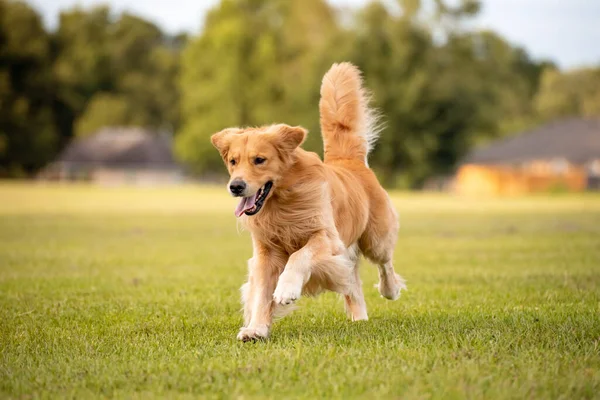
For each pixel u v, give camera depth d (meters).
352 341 5.54
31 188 56.81
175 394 4.15
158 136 86.62
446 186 61.06
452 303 7.62
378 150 56.81
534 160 64.38
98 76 86.06
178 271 10.87
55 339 5.86
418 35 57.56
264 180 5.95
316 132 55.19
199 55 66.94
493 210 29.30
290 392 4.15
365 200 6.98
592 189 59.16
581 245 14.16
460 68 59.66
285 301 5.55
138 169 81.56
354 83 7.57
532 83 90.94
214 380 4.43
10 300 8.02
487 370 4.50
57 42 83.88
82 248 14.39
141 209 29.33
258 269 6.15
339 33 58.38
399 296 7.98
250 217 6.16
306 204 6.05
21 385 4.39
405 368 4.54
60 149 83.25
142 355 5.19
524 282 9.13
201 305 7.69
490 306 7.30
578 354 4.91
